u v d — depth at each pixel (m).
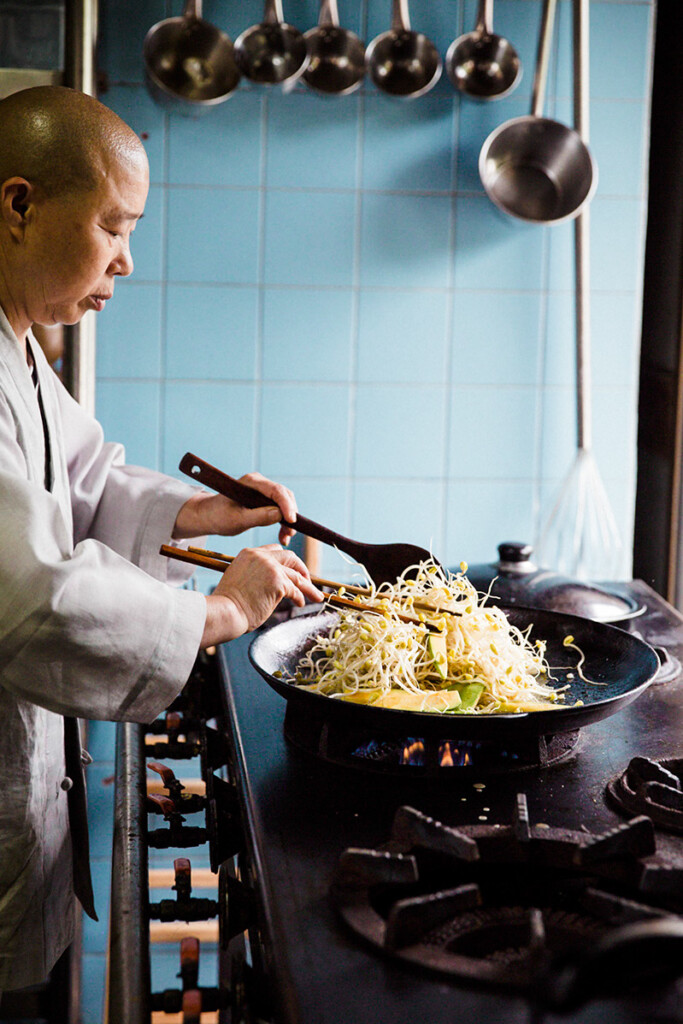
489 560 2.42
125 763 1.31
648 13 2.27
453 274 2.31
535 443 2.38
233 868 1.23
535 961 0.68
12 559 1.04
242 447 2.33
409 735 1.01
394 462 2.37
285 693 1.08
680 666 1.40
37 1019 2.04
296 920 0.79
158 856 2.23
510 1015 0.67
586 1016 0.66
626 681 1.21
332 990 0.69
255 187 2.23
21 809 1.29
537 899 0.87
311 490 2.36
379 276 2.29
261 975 0.87
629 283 2.35
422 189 2.27
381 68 2.17
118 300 2.24
